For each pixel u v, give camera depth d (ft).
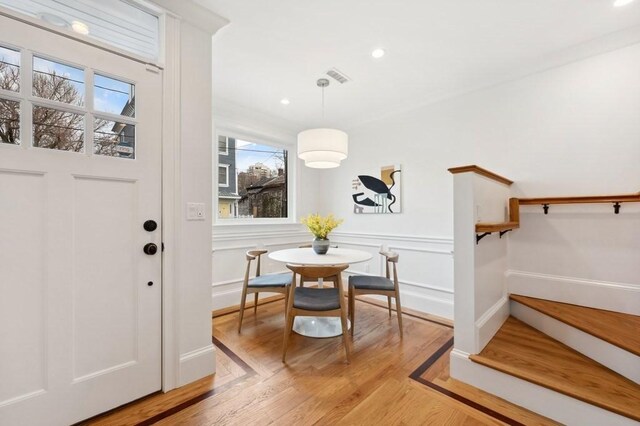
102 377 4.75
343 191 13.30
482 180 6.35
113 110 4.87
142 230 5.16
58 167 4.34
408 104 10.56
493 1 5.49
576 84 7.22
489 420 4.79
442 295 9.70
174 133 5.52
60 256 4.37
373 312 9.98
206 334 6.00
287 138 13.17
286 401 5.17
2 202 3.92
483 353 5.93
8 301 3.97
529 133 7.95
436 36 6.62
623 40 6.51
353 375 6.03
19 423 4.02
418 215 10.50
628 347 4.97
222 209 11.27
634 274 6.52
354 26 6.28
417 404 5.14
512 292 8.17
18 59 4.05
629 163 6.55
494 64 7.85
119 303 4.92
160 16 5.43
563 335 6.38
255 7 5.70
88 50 4.58
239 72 8.35
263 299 11.34
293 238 13.17
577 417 4.60
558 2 5.52
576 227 7.27
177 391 5.43
